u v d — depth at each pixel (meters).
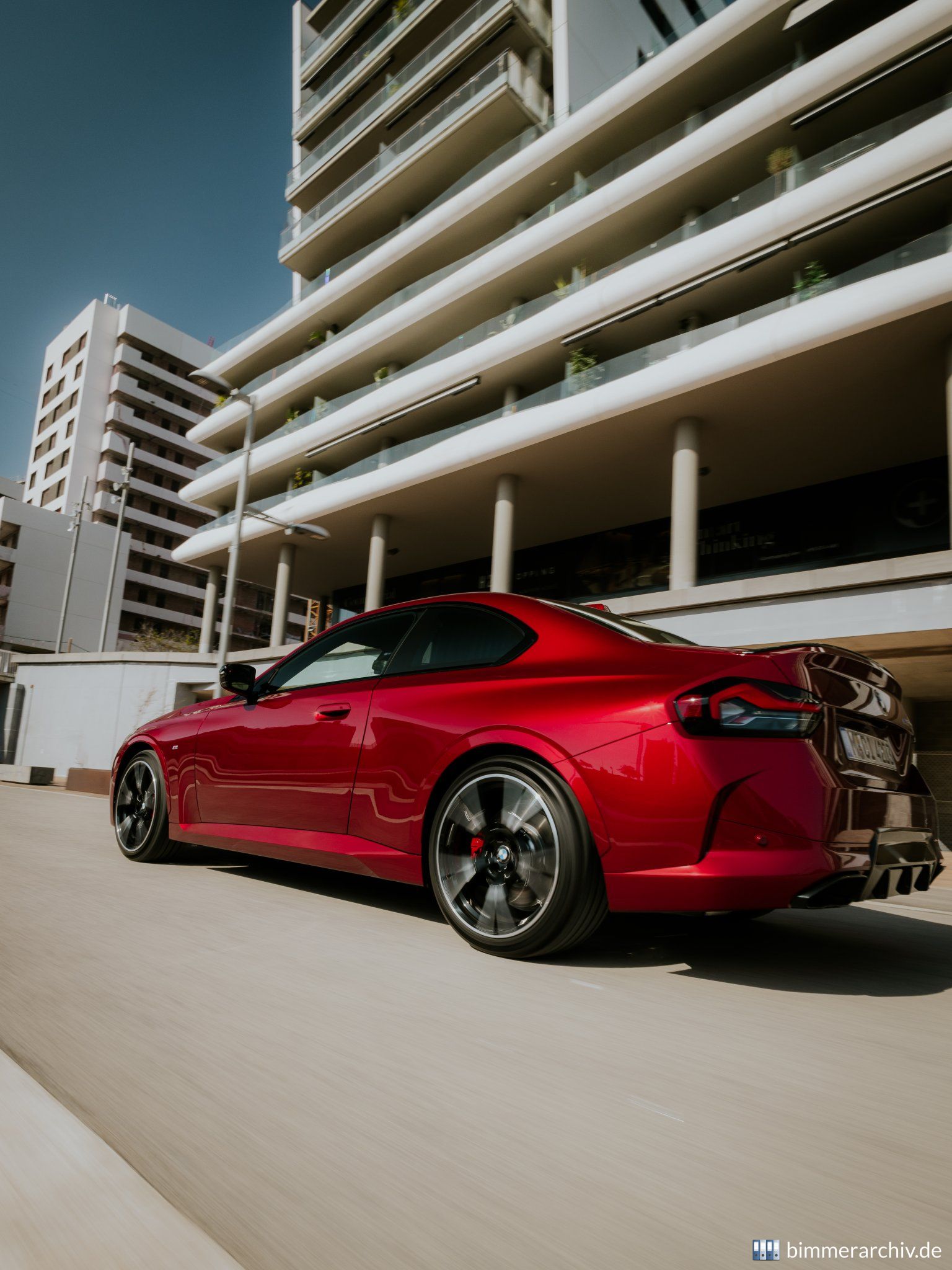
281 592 27.06
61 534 51.88
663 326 17.86
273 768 3.16
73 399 60.50
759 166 16.30
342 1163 1.09
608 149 19.28
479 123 22.73
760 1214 0.99
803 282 15.34
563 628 2.64
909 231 14.28
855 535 18.42
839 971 2.38
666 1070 1.50
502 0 22.56
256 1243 0.89
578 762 2.20
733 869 1.99
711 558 20.66
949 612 10.51
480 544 26.39
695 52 16.92
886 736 2.40
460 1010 1.81
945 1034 1.79
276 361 30.28
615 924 2.94
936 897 4.64
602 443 18.02
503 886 2.31
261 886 3.35
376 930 2.60
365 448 25.12
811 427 16.67
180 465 62.59
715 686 2.12
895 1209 1.01
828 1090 1.43
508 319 19.83
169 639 33.56
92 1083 1.32
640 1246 0.91
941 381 14.77
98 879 3.33
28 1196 0.95
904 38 13.66
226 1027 1.63
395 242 23.78
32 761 28.83
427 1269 0.85
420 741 2.62
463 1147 1.15
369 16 28.41
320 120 29.66
